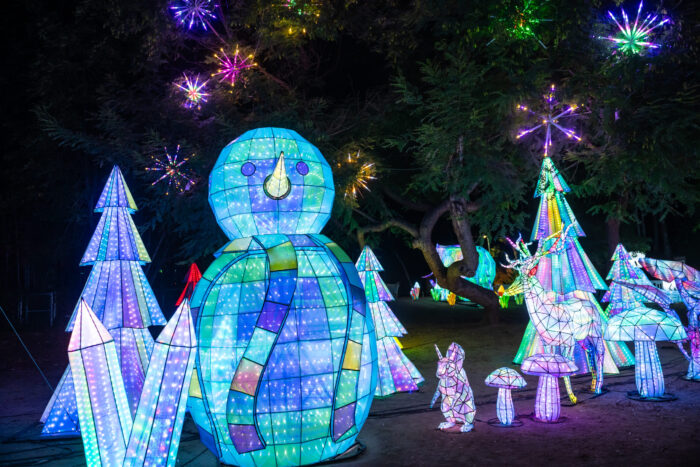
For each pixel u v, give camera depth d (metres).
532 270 8.02
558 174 9.98
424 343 13.87
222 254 5.92
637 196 14.20
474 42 10.25
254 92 12.27
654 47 9.55
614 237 16.22
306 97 14.13
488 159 11.07
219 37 12.79
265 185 5.91
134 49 14.55
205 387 5.55
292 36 12.22
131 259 7.46
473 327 15.99
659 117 9.42
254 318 5.56
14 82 18.92
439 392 7.05
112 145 11.41
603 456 5.76
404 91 10.90
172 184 11.33
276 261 5.56
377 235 16.38
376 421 7.39
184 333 4.89
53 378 10.88
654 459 5.61
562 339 7.62
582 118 10.95
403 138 13.24
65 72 15.22
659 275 9.38
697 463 5.46
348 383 5.60
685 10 9.34
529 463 5.65
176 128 11.71
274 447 5.44
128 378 7.25
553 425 6.94
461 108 10.47
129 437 4.90
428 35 12.97
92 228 17.33
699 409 7.38
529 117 10.59
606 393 8.48
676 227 29.30
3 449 6.70
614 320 8.24
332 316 5.66
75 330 4.84
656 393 8.02
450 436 6.64
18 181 19.16
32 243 21.27
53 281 21.41
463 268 14.52
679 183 10.77
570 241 9.73
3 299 20.28
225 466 5.85
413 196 15.95
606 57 10.09
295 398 5.42
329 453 5.76
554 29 9.77
